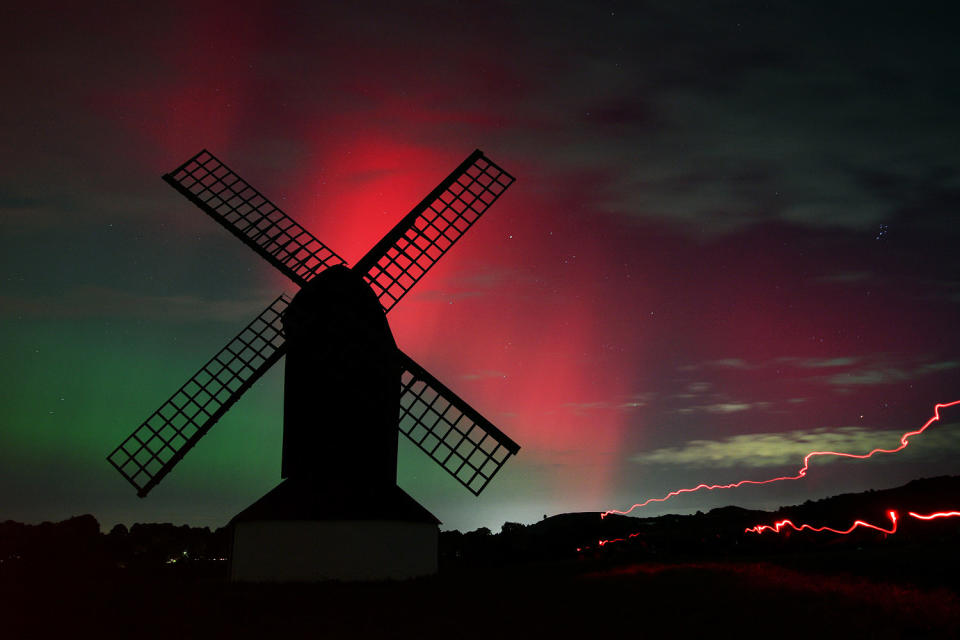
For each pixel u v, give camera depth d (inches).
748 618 601.0
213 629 588.1
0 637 575.2
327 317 839.7
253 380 894.4
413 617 619.5
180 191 971.3
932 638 541.6
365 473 832.9
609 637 539.8
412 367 939.3
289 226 971.3
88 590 759.7
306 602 693.3
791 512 2102.6
